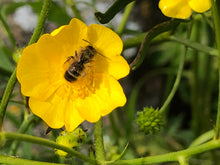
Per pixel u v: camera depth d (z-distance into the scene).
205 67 0.22
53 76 0.14
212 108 0.23
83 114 0.14
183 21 0.15
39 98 0.14
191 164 0.20
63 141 0.15
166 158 0.14
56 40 0.14
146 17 0.26
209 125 0.22
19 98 0.20
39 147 0.22
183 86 0.25
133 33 0.20
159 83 0.26
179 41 0.16
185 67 0.24
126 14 0.19
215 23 0.13
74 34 0.14
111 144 0.20
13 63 0.19
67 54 0.14
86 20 0.23
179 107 0.26
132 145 0.19
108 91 0.14
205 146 0.13
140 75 0.27
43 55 0.14
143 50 0.14
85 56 0.14
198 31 0.21
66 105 0.14
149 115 0.16
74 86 0.14
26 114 0.16
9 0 0.26
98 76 0.14
